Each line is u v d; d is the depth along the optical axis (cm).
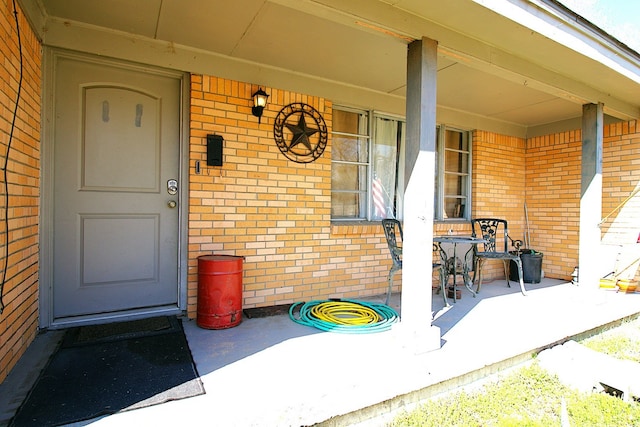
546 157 555
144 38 296
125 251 310
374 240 420
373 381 211
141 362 230
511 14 240
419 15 242
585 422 202
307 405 186
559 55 297
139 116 312
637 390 222
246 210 342
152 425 166
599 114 387
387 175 456
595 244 389
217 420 171
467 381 242
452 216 519
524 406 218
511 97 438
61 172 284
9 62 204
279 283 362
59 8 255
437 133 493
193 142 317
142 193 315
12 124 208
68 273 289
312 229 380
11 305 210
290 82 364
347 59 337
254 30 283
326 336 282
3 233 194
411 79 256
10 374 209
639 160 461
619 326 356
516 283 509
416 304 255
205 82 321
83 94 291
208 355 244
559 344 294
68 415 171
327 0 212
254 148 345
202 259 297
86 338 265
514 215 560
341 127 421
